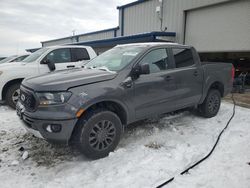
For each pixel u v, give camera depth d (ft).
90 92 11.41
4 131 15.83
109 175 10.50
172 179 10.12
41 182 10.06
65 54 25.14
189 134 15.39
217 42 35.01
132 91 12.99
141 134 15.26
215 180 10.11
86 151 11.57
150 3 46.91
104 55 16.29
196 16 37.91
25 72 22.20
